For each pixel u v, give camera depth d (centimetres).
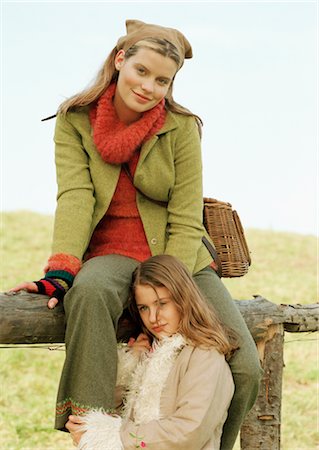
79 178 321
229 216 364
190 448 282
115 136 319
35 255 1230
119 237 328
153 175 327
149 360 304
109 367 287
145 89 312
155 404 293
